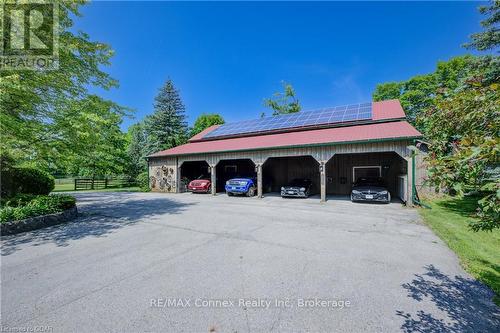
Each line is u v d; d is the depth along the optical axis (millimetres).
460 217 7562
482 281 3375
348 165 15305
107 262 4254
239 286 3322
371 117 14016
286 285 3336
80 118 7422
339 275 3627
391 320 2535
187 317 2633
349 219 7691
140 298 3041
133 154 30703
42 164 8844
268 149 13188
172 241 5469
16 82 5883
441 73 25047
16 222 6277
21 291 3258
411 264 4008
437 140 2746
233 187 14891
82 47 7754
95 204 11688
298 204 11156
